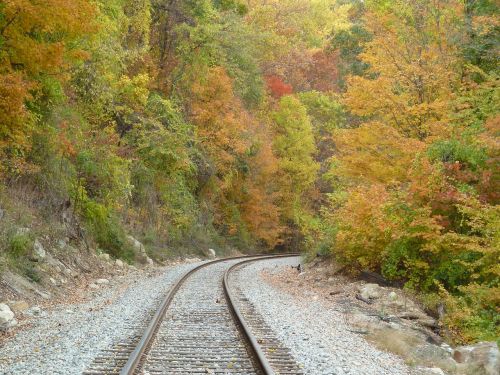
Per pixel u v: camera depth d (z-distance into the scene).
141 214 30.69
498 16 19.28
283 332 10.45
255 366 7.77
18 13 12.77
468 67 18.19
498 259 14.77
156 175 32.78
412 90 19.78
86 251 21.05
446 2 20.47
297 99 57.59
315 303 16.09
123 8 28.28
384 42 20.36
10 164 15.96
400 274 17.83
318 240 29.12
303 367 7.86
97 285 17.88
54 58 13.70
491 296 14.18
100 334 9.83
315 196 58.16
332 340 10.34
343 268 22.14
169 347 8.84
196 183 39.41
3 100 12.41
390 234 17.53
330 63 62.66
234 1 42.59
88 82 21.78
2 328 10.66
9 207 16.45
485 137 15.79
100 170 23.06
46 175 19.33
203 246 38.09
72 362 7.79
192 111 37.69
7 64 13.14
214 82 38.47
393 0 21.33
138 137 29.73
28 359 8.12
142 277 21.02
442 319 14.45
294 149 54.53
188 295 15.40
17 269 14.70
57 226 19.33
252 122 46.06
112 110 25.23
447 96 19.00
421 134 19.66
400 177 19.16
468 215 15.77
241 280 20.97
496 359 9.76
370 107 19.94
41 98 17.36
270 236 52.09
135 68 32.25
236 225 46.50
